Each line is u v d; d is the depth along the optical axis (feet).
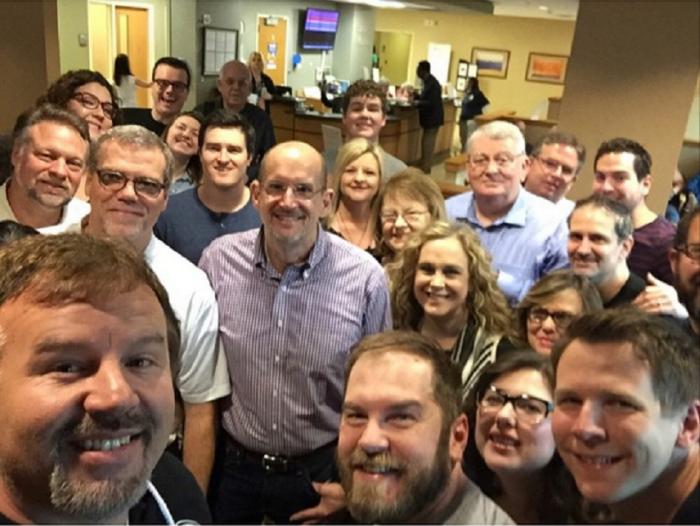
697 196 11.37
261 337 4.93
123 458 2.13
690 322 4.50
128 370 2.17
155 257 4.76
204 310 4.83
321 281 4.96
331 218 6.87
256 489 5.04
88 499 2.06
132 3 23.41
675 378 2.20
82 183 6.51
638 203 6.85
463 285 4.97
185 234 6.64
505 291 6.33
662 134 9.93
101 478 2.08
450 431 2.92
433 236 5.13
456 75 39.45
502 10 33.76
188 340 4.73
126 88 19.51
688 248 4.37
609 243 5.32
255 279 4.99
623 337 2.24
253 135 6.97
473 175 6.78
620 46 9.87
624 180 6.76
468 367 4.72
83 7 21.83
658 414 2.18
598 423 2.22
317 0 32.07
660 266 6.59
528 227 6.72
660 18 9.55
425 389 2.88
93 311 2.10
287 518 5.05
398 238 6.43
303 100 23.16
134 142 4.67
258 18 28.89
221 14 26.78
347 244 5.21
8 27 12.56
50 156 5.46
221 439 5.18
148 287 2.31
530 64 37.70
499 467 2.96
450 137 30.32
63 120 5.56
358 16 35.22
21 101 12.85
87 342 2.07
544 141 7.97
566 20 35.86
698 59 9.52
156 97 10.25
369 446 2.80
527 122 17.78
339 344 4.91
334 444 5.04
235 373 5.02
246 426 5.01
